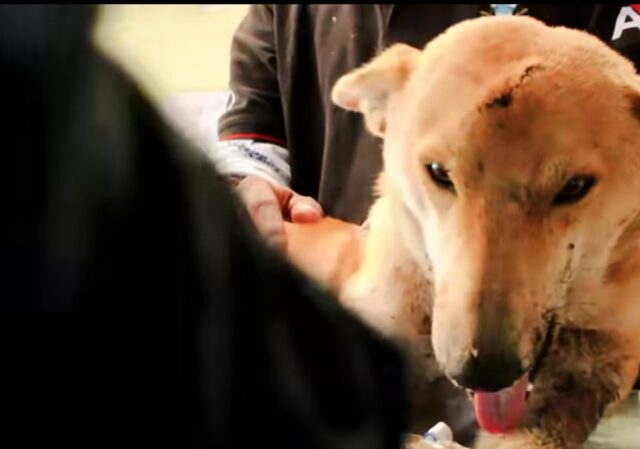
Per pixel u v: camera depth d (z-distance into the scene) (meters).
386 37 0.76
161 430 0.18
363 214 0.77
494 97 0.61
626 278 0.64
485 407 0.66
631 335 0.66
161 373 0.18
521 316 0.60
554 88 0.61
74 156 0.17
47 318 0.16
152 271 0.18
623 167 0.62
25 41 0.16
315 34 0.81
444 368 0.62
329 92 0.79
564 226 0.61
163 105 0.20
